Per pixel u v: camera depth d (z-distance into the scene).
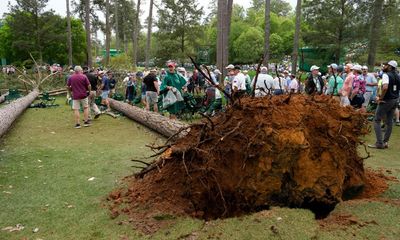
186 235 3.38
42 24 39.31
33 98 17.34
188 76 18.52
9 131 9.52
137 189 4.48
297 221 3.41
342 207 3.79
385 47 32.38
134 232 3.54
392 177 5.11
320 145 3.99
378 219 3.50
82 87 10.05
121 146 7.60
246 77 11.08
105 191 4.74
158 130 8.82
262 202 3.88
